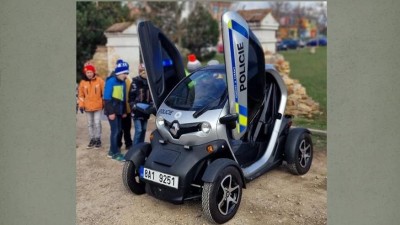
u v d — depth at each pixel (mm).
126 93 4164
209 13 11141
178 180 2697
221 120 2820
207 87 3127
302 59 9734
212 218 2658
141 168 2951
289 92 5992
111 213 2977
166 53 3562
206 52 11133
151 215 2936
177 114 2953
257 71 3123
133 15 10227
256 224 2770
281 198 3184
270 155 3455
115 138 4121
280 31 11328
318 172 3738
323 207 3051
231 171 2750
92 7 8852
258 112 3473
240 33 2816
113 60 7773
